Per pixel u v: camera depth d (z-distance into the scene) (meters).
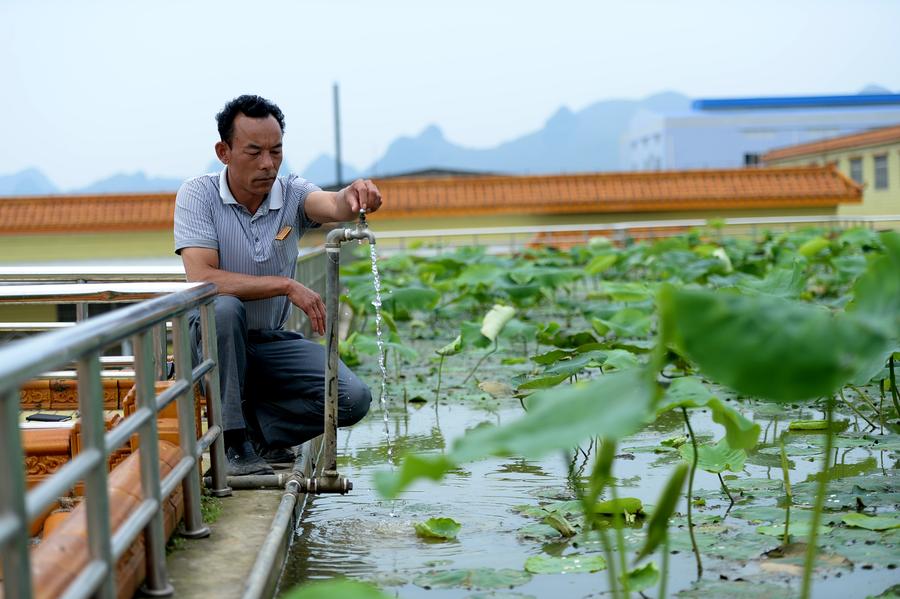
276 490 3.13
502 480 3.67
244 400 3.47
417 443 4.36
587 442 4.28
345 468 3.93
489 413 5.07
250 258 3.35
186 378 2.55
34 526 2.80
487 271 8.48
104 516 1.81
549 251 14.84
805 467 3.72
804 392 1.51
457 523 2.99
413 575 2.63
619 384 1.62
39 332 4.05
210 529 2.71
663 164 32.34
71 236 16.52
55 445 2.93
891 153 23.91
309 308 3.25
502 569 2.62
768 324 1.57
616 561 2.67
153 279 3.89
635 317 5.62
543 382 3.37
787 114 31.36
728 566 2.62
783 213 19.09
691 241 15.64
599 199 18.48
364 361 7.06
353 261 14.20
